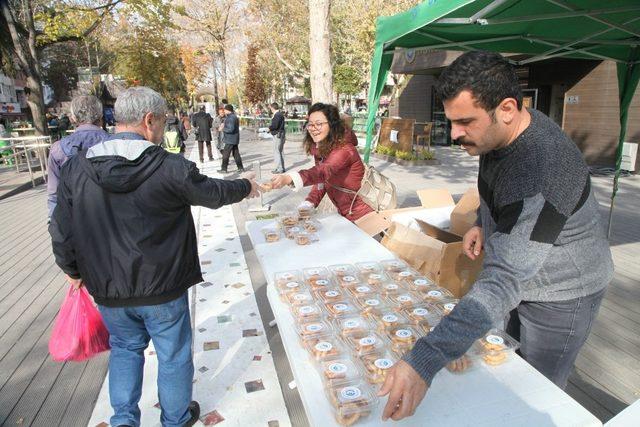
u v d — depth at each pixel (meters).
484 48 4.91
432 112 18.58
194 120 13.22
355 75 28.12
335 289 1.91
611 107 10.78
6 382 2.84
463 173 10.87
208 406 2.53
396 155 12.84
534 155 1.23
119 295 1.81
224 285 4.23
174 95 41.69
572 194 1.22
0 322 3.68
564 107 12.12
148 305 1.84
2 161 14.32
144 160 1.71
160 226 1.80
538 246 1.16
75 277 2.12
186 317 2.02
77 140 3.18
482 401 1.24
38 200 8.92
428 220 3.55
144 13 15.02
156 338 1.96
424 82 18.78
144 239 1.77
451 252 2.38
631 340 3.16
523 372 1.37
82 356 2.31
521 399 1.25
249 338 3.25
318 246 2.55
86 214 1.76
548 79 12.50
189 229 1.95
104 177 1.68
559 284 1.45
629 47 4.83
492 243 1.22
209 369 2.88
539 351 1.57
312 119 3.25
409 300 1.77
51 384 2.81
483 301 1.08
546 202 1.18
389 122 14.06
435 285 1.92
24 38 14.60
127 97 1.84
